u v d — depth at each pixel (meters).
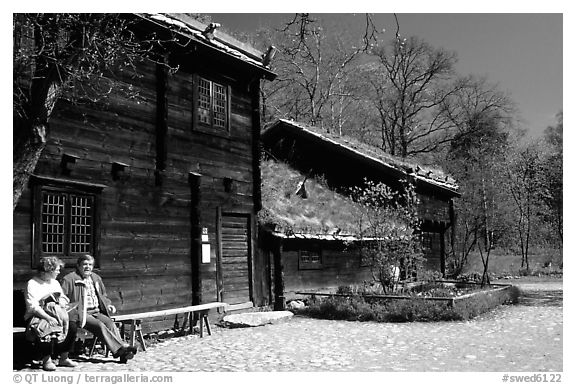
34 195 8.86
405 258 16.05
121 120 10.77
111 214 10.39
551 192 32.44
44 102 7.70
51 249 9.21
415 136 38.91
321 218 17.11
